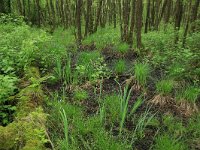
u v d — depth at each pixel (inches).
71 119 175.6
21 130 148.6
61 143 143.9
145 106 207.8
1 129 148.1
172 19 536.4
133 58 317.4
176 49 301.6
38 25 614.5
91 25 499.2
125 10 369.7
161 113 198.5
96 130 164.2
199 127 174.2
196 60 254.4
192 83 236.2
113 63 302.2
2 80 187.3
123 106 185.8
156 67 277.6
